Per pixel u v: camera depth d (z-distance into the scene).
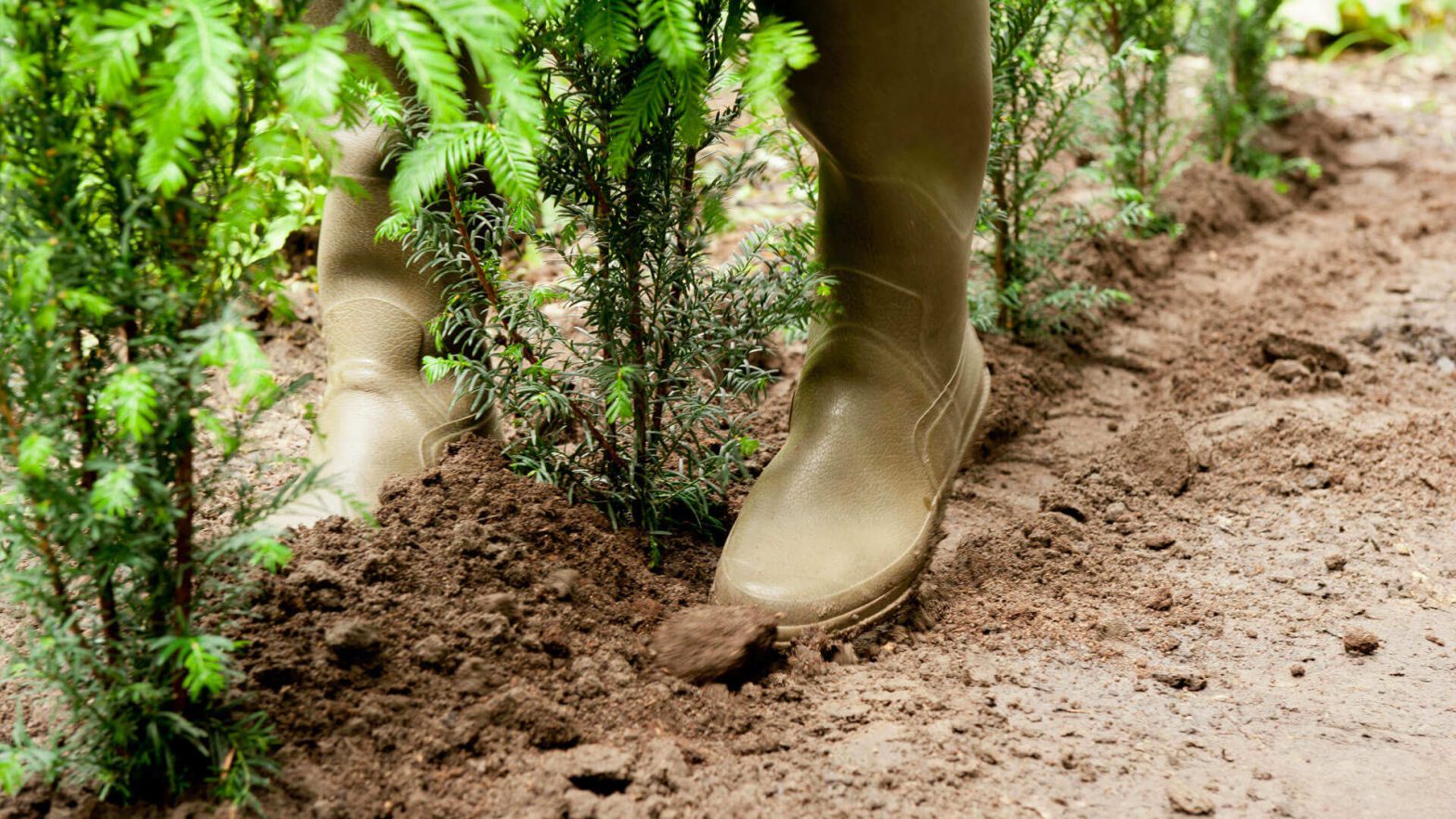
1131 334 3.03
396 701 1.40
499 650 1.49
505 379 1.71
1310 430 2.47
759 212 3.30
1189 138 4.21
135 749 1.29
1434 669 1.72
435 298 1.86
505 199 1.58
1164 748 1.50
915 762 1.42
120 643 1.25
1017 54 2.44
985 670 1.67
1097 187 3.63
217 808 1.27
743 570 1.69
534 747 1.39
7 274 1.13
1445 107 5.24
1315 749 1.51
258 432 2.21
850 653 1.66
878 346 1.79
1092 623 1.81
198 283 1.18
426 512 1.70
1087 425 2.60
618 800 1.32
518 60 1.44
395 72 1.63
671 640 1.57
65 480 1.20
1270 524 2.17
